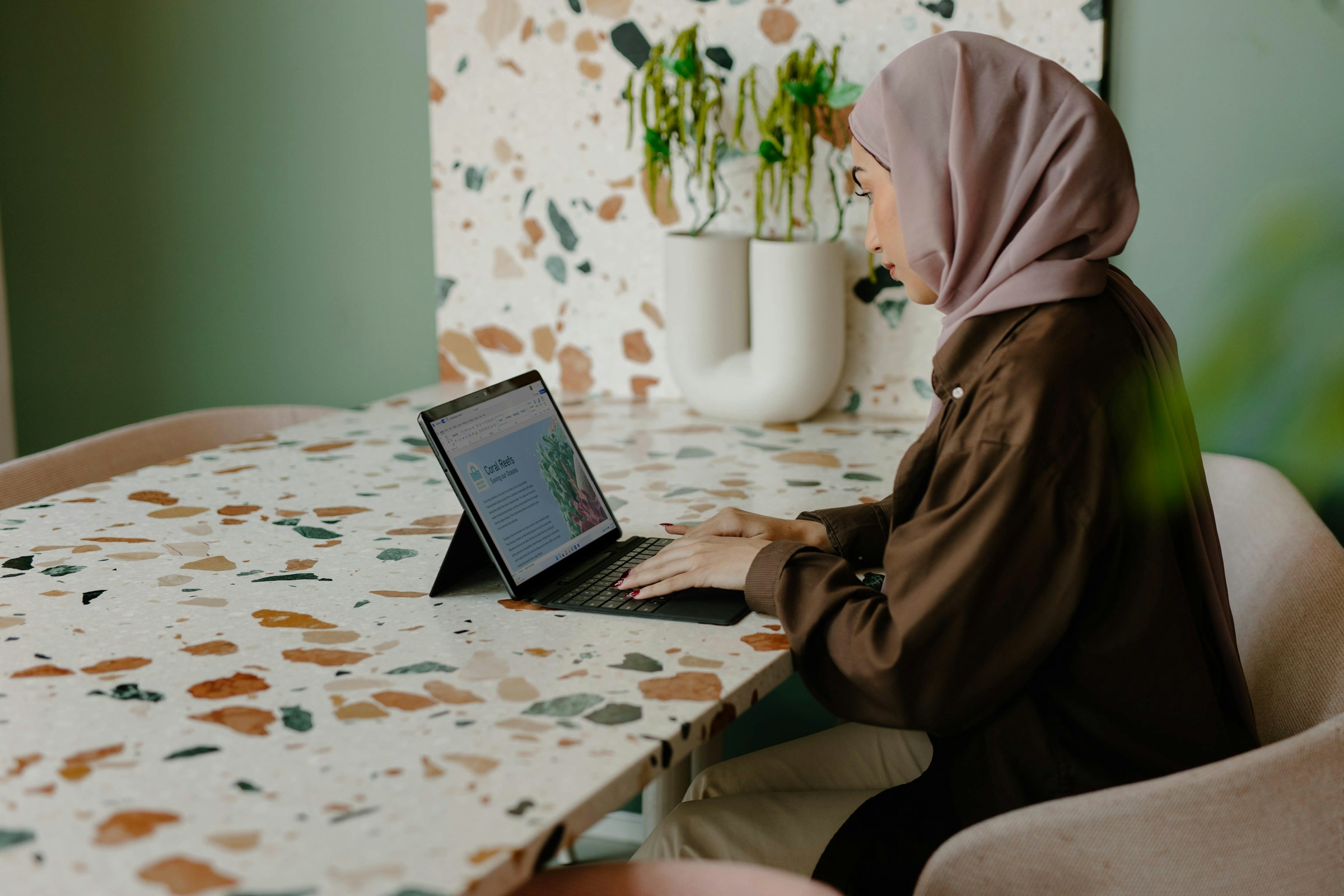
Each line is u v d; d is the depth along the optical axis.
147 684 0.89
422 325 2.32
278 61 2.29
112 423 2.54
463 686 0.89
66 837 0.66
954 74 1.08
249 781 0.73
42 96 2.42
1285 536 1.36
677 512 1.43
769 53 1.96
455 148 2.19
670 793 1.59
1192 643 0.98
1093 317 1.01
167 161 2.39
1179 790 0.81
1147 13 1.75
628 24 2.03
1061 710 0.99
